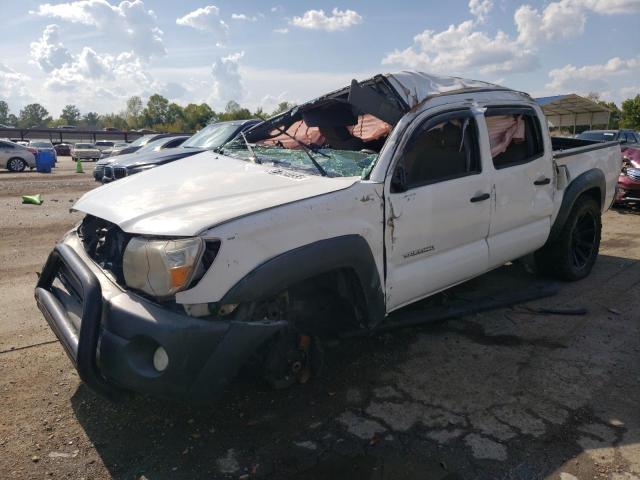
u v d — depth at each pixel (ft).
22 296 16.49
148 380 8.14
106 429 9.64
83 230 11.39
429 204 11.53
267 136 15.35
